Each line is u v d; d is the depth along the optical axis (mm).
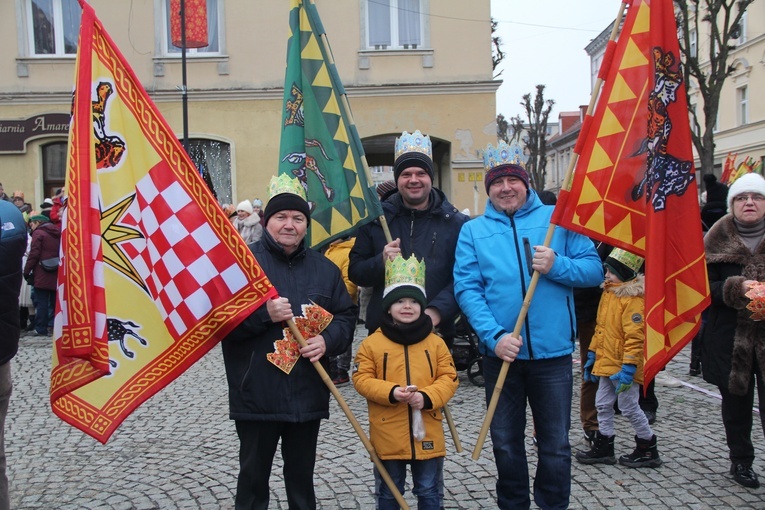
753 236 4070
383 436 3318
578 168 3393
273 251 3367
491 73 15172
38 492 4262
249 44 15102
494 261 3480
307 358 3266
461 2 15109
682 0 17578
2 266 3295
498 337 3348
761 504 3859
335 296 3453
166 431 5508
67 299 2807
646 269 3266
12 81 15047
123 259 3146
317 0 14984
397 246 3566
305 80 4035
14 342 3389
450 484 4238
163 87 15055
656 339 3213
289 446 3342
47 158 15383
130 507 3994
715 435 5078
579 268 3361
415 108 15195
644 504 3887
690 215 3359
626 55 3424
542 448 3455
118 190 3141
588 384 4812
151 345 3154
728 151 26266
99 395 3053
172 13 13570
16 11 14961
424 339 3404
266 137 15234
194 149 15367
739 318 4004
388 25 15203
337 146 3947
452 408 5996
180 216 3205
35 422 5848
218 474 4504
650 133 3350
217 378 7297
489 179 3564
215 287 3186
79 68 2961
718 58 17672
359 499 4031
